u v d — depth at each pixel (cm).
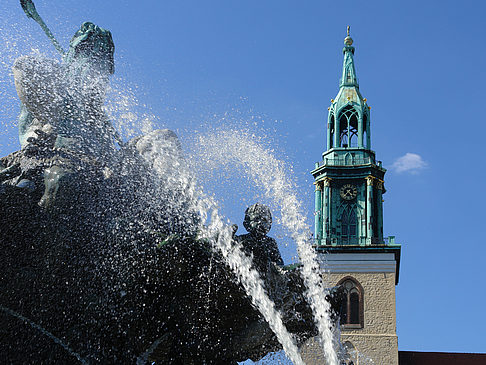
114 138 1142
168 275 998
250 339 1038
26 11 1166
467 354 6475
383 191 6950
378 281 6259
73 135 1104
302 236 1159
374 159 6762
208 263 1017
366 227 6444
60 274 984
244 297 1030
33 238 991
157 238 1004
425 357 6475
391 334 6084
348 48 7400
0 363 951
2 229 984
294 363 1085
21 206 998
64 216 1002
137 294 992
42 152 1054
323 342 1138
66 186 1010
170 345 1004
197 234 1038
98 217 1019
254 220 1075
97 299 983
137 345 990
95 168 1052
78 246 998
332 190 6606
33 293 976
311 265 1120
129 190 1052
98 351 973
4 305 966
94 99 1155
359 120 6875
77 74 1167
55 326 973
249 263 1041
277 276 1072
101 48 1205
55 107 1122
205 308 1017
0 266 972
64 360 965
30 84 1126
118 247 1003
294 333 1102
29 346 963
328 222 6475
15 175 1024
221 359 1024
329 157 6756
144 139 1110
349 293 6253
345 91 7088
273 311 1049
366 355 6044
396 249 6309
